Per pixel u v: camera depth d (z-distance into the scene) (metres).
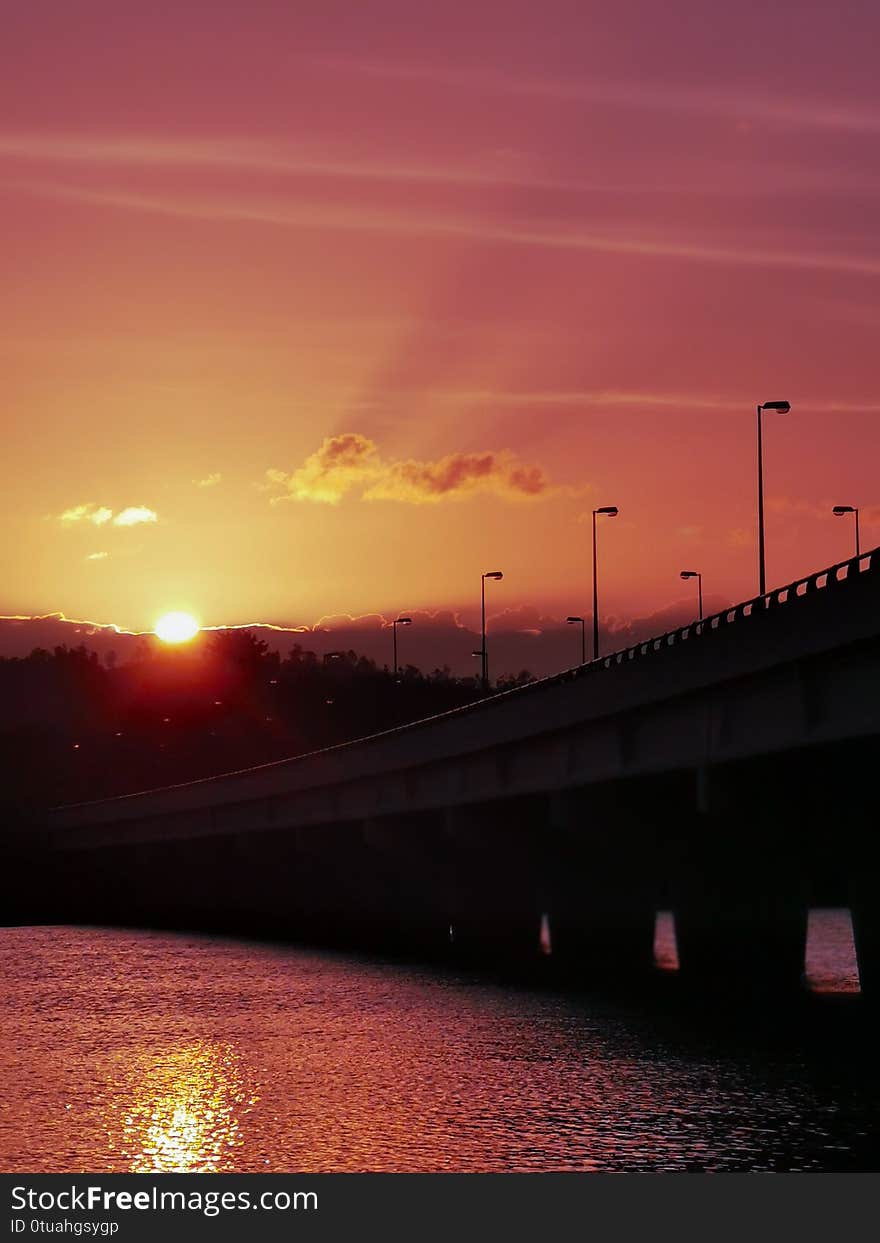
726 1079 52.72
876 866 72.44
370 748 123.38
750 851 84.56
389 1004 77.38
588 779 83.12
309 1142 43.59
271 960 107.50
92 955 113.62
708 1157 41.56
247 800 159.12
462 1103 48.81
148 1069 56.44
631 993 81.56
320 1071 55.47
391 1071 55.28
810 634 57.72
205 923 160.38
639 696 74.38
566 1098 49.53
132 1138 44.47
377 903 149.00
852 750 62.03
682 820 87.50
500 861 114.00
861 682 56.38
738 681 65.12
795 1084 51.53
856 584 54.16
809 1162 40.91
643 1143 43.12
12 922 167.75
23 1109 48.62
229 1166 41.31
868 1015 70.38
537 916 114.31
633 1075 53.72
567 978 91.31
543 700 87.81
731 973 86.50
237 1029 67.62
